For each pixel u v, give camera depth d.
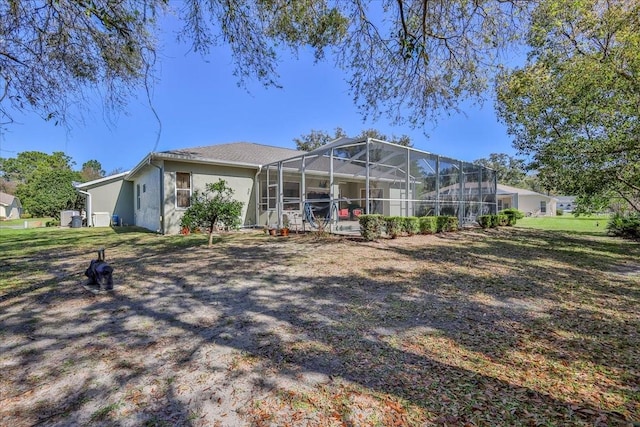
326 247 8.02
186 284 4.78
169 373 2.39
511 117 11.02
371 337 3.01
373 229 9.01
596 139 9.02
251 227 13.48
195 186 11.97
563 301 4.11
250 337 3.01
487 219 14.12
